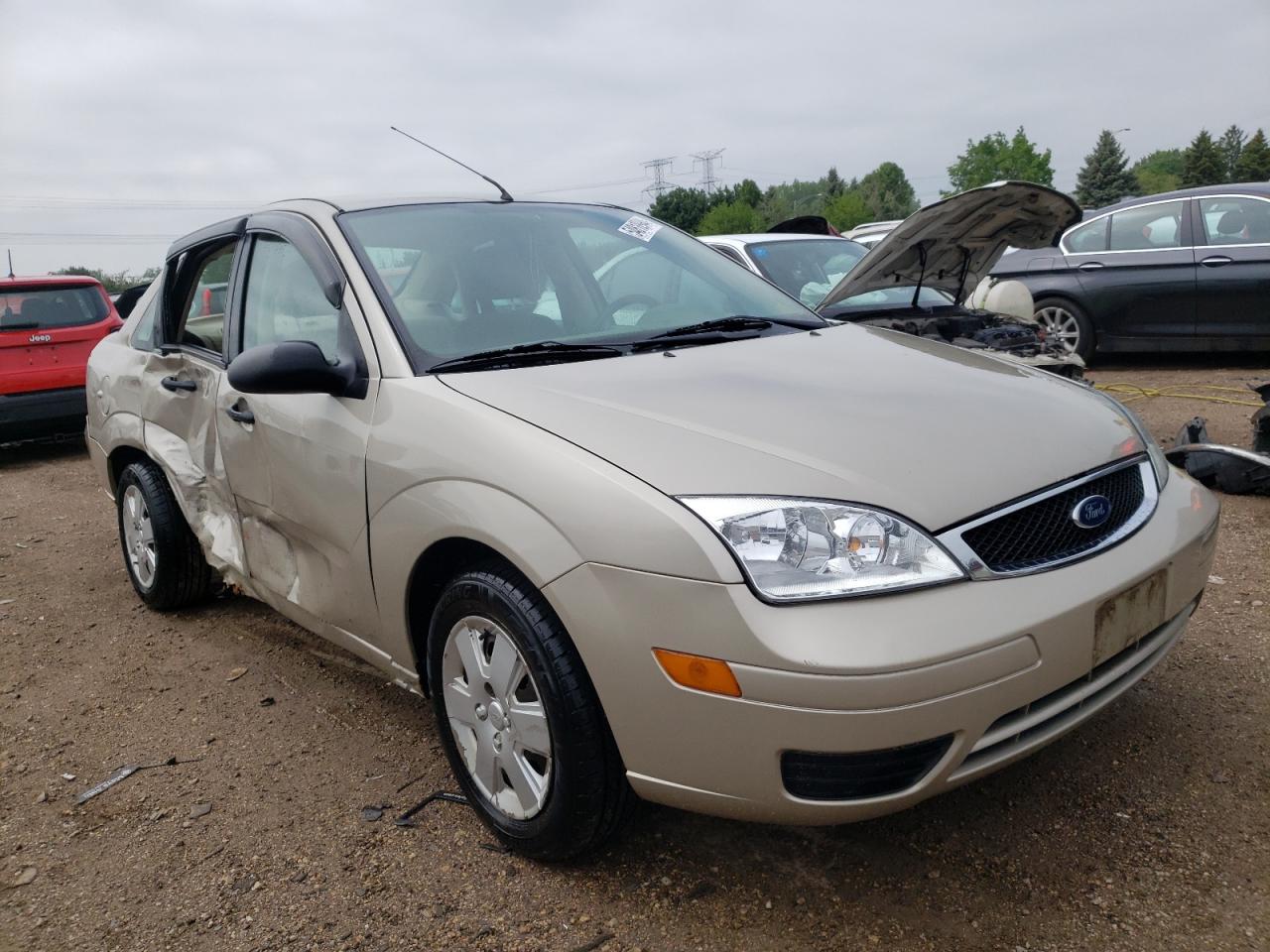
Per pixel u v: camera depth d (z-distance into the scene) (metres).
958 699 1.88
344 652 3.83
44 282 8.41
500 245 3.14
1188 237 8.43
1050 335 6.11
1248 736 2.76
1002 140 65.00
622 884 2.32
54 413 8.24
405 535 2.47
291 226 3.16
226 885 2.42
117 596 4.66
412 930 2.21
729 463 2.06
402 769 2.92
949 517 2.00
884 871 2.30
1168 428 6.62
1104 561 2.14
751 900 2.23
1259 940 2.00
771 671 1.85
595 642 2.04
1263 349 8.30
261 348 2.59
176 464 3.69
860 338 3.13
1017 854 2.33
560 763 2.19
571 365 2.63
